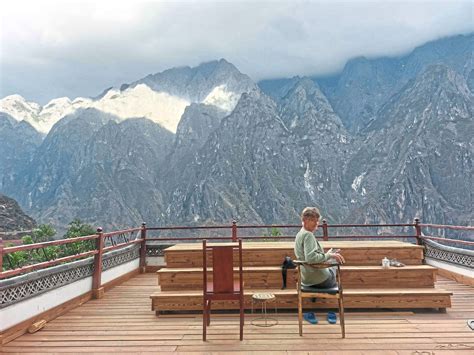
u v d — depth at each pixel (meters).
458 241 7.63
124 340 4.48
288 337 4.40
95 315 5.71
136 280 8.81
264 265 6.07
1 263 4.66
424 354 3.84
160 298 5.54
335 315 4.96
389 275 5.68
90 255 6.99
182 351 4.05
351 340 4.27
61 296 5.86
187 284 5.83
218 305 5.48
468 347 4.02
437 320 5.00
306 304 5.40
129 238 9.16
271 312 5.49
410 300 5.34
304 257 4.68
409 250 6.12
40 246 5.38
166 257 6.22
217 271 4.41
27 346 4.39
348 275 5.70
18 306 4.84
